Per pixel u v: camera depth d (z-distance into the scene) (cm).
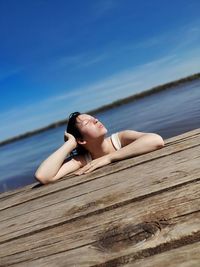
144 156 360
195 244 161
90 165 386
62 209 274
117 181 300
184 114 1528
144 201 230
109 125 2516
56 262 186
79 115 415
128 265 163
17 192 414
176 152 330
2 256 219
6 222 293
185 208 197
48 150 2473
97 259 176
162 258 158
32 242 226
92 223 223
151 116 2152
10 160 2980
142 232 186
